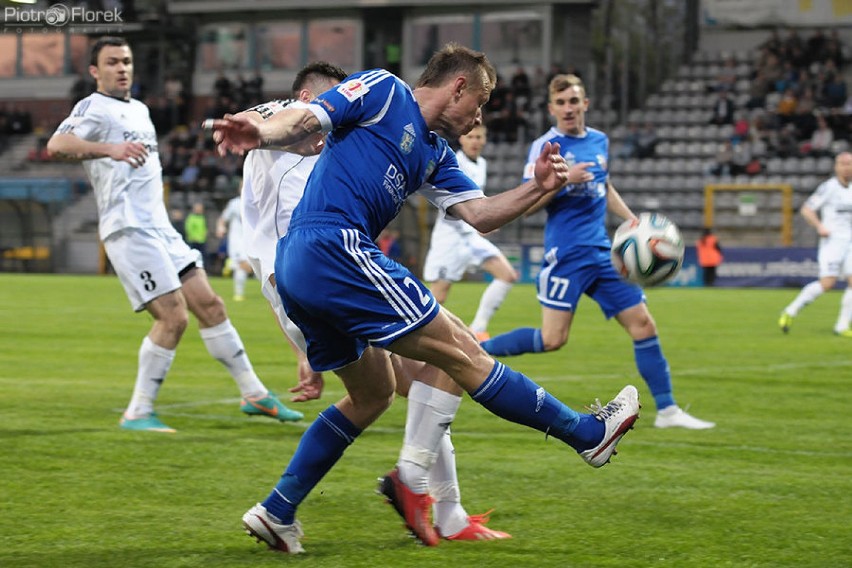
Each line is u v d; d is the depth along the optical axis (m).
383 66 99.31
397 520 13.25
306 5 97.69
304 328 11.72
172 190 89.56
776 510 13.94
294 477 11.77
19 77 105.81
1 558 11.34
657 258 15.43
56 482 14.94
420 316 11.24
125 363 29.95
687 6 96.38
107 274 87.88
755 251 75.00
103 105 18.86
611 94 91.56
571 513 13.69
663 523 13.21
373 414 12.09
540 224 82.62
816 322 47.34
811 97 86.00
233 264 58.09
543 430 11.84
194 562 11.31
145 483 14.96
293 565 11.24
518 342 22.44
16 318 44.56
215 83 96.38
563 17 93.56
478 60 11.77
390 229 77.38
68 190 89.56
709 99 90.94
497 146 87.56
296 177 15.48
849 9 92.44
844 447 18.66
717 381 27.80
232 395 23.94
